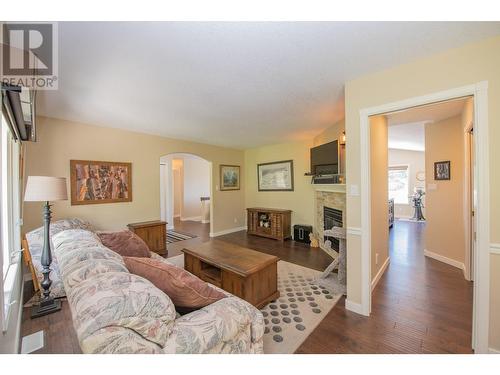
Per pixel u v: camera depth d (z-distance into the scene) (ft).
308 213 16.60
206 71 6.30
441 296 8.05
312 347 5.65
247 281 7.16
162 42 4.93
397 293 8.28
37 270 8.04
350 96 7.03
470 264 9.35
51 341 5.94
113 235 8.39
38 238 8.24
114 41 4.84
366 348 5.58
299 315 7.07
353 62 5.97
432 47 5.31
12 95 4.42
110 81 6.81
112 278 3.41
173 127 12.57
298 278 9.85
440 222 11.78
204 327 3.49
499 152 4.91
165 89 7.47
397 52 5.50
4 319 4.21
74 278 3.67
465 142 9.48
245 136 15.29
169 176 21.98
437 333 6.08
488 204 5.02
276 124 12.26
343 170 11.25
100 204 12.02
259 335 4.41
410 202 26.99
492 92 4.94
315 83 7.20
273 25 4.48
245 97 8.31
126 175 13.01
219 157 18.92
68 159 11.01
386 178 10.89
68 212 11.00
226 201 19.43
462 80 5.25
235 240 16.80
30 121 6.43
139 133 13.66
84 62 5.67
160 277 4.17
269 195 19.17
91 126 11.75
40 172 10.23
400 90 6.11
